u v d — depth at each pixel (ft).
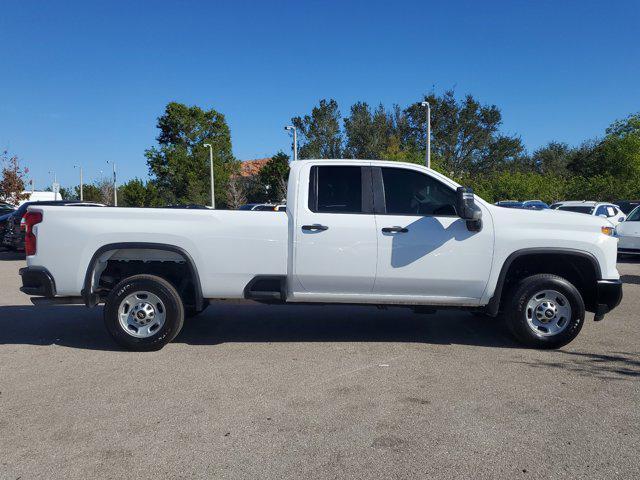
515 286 20.39
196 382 16.89
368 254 19.74
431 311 21.07
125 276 21.49
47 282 19.92
